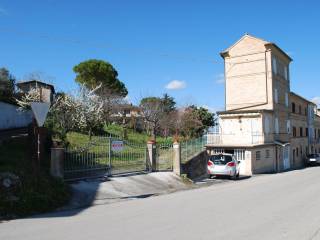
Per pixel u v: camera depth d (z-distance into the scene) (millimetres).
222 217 10695
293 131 52750
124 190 16469
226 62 46656
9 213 11047
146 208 12523
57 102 29156
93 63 59281
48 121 25578
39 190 12789
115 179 17953
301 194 16406
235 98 45844
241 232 8719
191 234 8477
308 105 61125
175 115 51844
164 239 7996
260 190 18172
